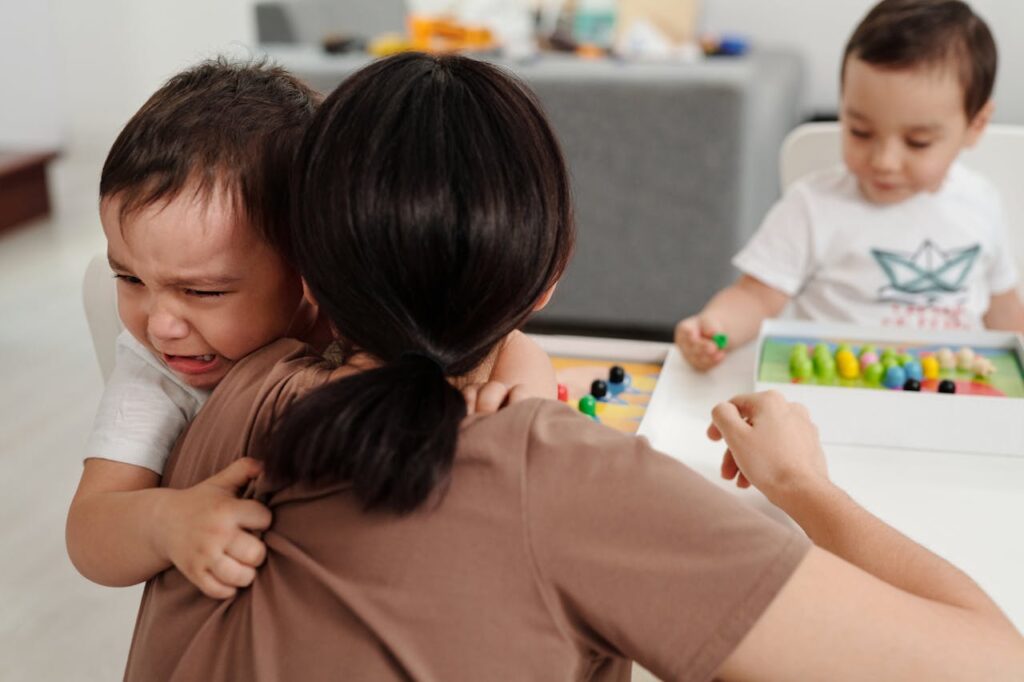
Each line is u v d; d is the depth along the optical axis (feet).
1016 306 4.83
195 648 1.98
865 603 1.75
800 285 4.77
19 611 5.64
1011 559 2.62
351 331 1.92
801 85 11.35
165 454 2.42
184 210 2.08
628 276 8.98
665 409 3.31
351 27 11.64
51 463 7.09
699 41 11.68
